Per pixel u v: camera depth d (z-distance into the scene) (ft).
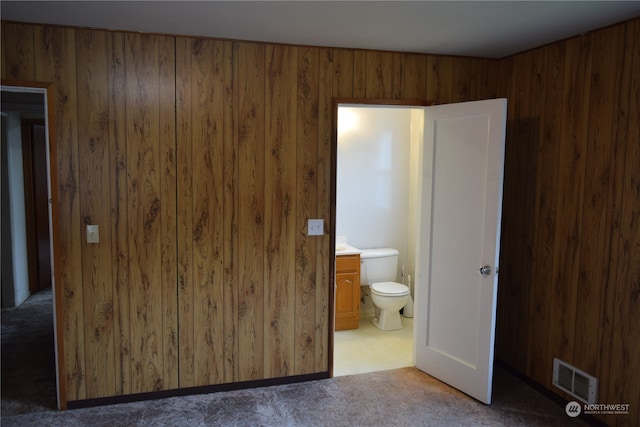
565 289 9.97
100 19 8.57
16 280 17.22
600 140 9.00
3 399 10.24
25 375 11.42
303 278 11.02
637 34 8.21
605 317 9.00
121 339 10.04
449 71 11.43
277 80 10.34
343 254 14.62
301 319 11.12
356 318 15.03
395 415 9.75
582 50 9.37
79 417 9.59
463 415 9.75
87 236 9.64
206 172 10.14
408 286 16.39
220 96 10.05
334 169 10.87
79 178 9.49
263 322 10.86
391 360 12.59
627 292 8.52
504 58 11.62
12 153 17.11
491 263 9.89
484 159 9.96
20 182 17.85
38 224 19.01
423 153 11.35
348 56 10.70
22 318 15.81
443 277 11.07
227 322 10.63
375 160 16.10
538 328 10.80
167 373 10.39
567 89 9.76
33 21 8.78
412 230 16.37
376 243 16.42
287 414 9.78
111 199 9.69
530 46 10.45
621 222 8.61
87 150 9.48
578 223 9.58
